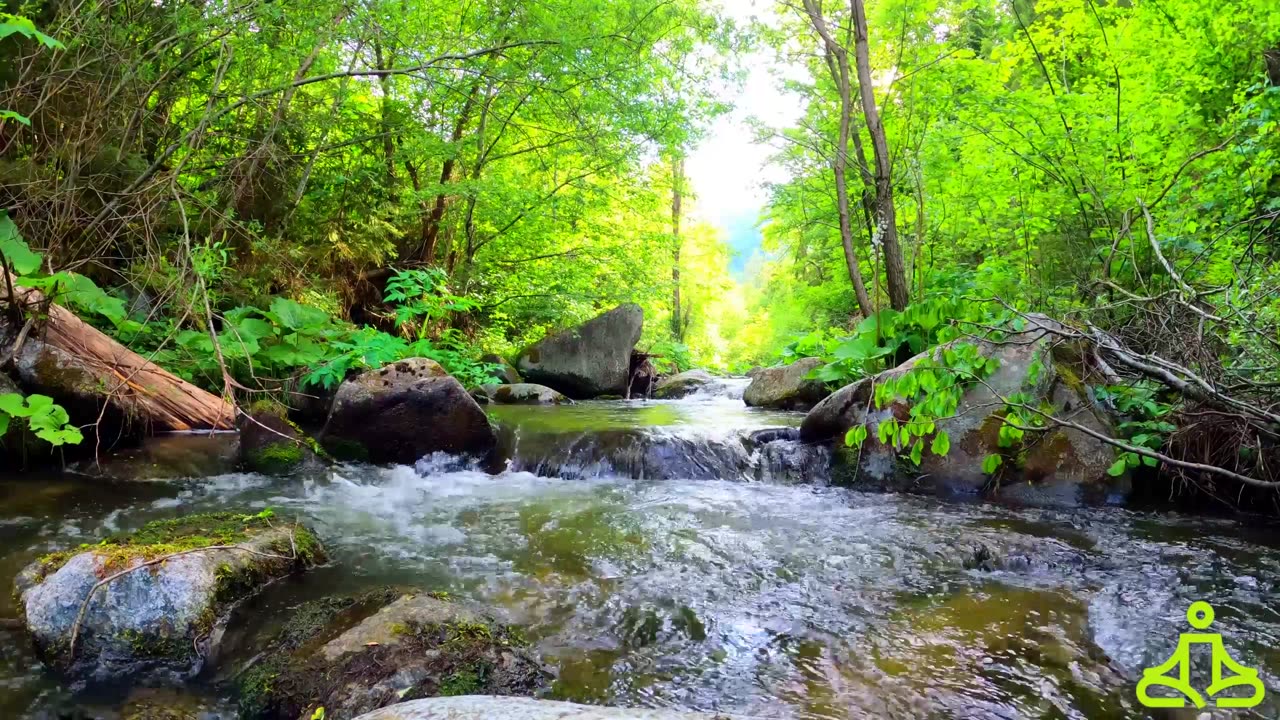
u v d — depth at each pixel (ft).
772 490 13.96
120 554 7.11
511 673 6.10
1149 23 26.32
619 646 6.98
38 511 10.69
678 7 27.20
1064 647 6.88
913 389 10.93
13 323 13.82
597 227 39.91
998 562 9.42
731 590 8.49
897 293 22.71
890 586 8.60
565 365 30.66
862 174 26.53
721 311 95.09
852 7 24.18
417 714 4.31
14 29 8.76
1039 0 29.37
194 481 13.37
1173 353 12.50
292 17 18.89
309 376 18.10
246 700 5.80
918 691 6.09
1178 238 15.74
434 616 6.67
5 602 7.29
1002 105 21.56
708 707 5.84
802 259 51.65
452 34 29.12
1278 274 12.84
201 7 18.43
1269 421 10.89
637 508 12.48
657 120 29.22
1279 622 7.23
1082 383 13.26
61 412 11.05
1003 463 13.10
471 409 16.07
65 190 15.57
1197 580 8.59
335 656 6.00
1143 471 12.89
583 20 26.00
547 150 35.58
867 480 14.28
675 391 34.19
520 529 11.08
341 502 12.58
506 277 38.91
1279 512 11.51
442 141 29.22
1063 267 19.76
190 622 6.64
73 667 6.31
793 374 24.93
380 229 29.01
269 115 21.54
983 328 13.12
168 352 16.69
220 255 18.58
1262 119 16.76
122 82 16.57
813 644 7.04
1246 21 23.53
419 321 31.94
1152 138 19.94
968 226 25.29
